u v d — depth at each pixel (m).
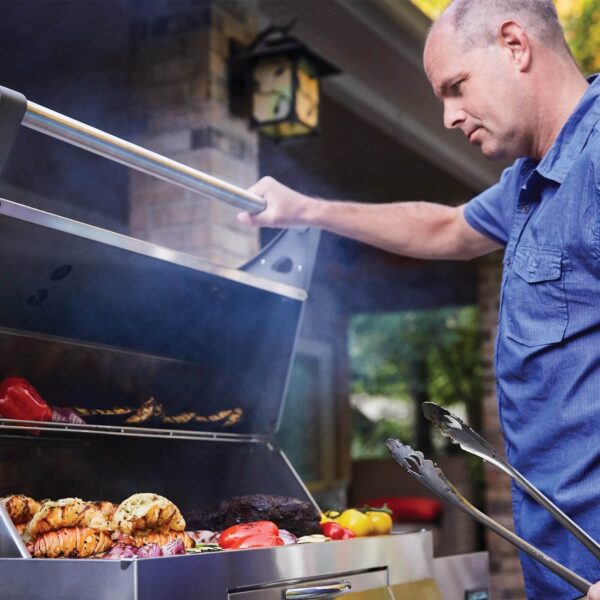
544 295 1.48
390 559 1.84
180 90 3.35
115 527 1.62
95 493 1.89
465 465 6.89
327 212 1.94
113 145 1.53
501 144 1.57
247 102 3.41
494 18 1.53
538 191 1.55
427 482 1.30
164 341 2.06
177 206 3.30
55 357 1.86
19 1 3.63
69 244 1.62
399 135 4.80
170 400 2.14
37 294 1.74
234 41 3.42
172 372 2.13
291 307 2.15
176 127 3.34
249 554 1.46
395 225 1.97
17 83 3.95
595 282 1.42
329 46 3.98
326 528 2.02
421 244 1.98
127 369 2.02
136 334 1.99
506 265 1.59
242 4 3.52
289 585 1.55
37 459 1.77
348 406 8.11
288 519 1.96
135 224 3.36
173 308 1.97
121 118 3.59
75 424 1.71
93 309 1.86
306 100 3.37
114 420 1.89
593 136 1.44
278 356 2.21
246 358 2.23
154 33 3.43
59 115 1.43
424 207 1.99
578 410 1.44
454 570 2.09
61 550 1.49
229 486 2.22
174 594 1.30
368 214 1.98
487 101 1.54
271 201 1.88
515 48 1.52
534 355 1.49
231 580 1.42
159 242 3.31
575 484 1.44
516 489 1.57
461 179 5.56
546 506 1.35
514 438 1.55
